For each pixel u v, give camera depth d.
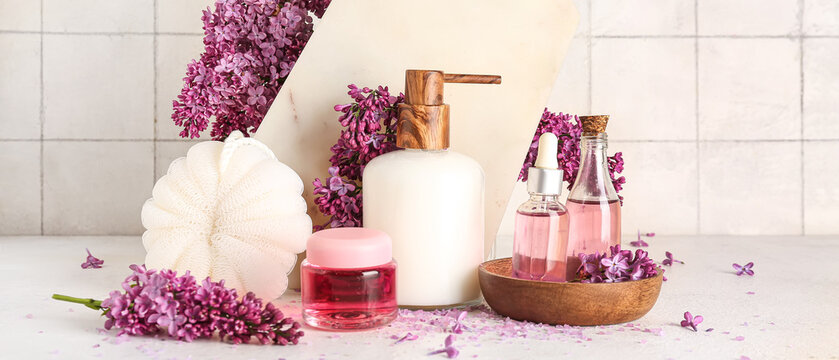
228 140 0.85
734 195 1.41
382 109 0.87
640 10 1.38
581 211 0.82
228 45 1.00
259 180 0.82
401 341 0.70
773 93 1.40
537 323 0.75
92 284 0.95
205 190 0.82
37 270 1.04
